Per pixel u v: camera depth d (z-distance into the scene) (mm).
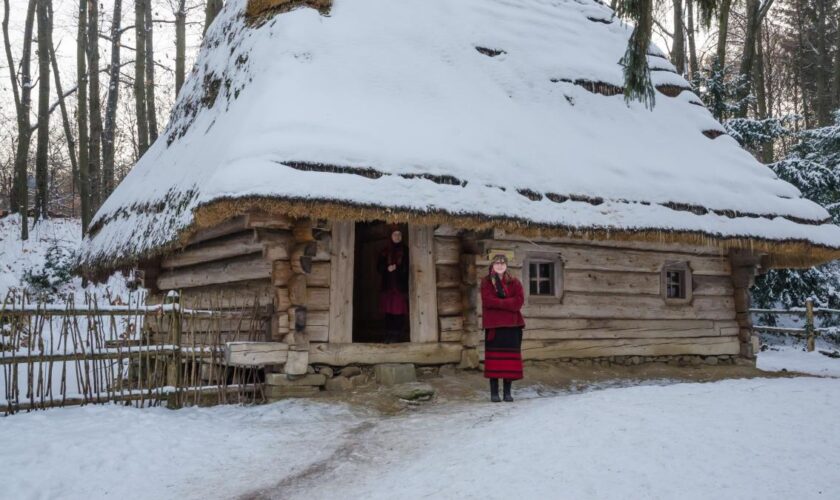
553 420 6230
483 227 9211
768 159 25828
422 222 8781
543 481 4789
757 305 20094
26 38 26656
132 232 11133
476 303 10125
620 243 11773
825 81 33188
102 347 7887
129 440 6449
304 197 8055
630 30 15062
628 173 11266
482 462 5355
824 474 4574
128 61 26109
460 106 10625
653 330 11945
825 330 17469
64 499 5273
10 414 7230
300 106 9062
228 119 9867
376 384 9273
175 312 8281
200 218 8203
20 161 24938
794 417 5898
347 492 5223
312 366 9117
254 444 6652
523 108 11438
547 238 11016
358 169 8633
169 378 8781
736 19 30641
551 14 13977
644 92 10398
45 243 24297
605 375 11016
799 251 12031
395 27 11266
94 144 22141
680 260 12398
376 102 9844
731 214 11625
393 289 10320
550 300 11039
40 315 7516
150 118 24547
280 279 8883
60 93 27000
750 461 4867
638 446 5285
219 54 12312
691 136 13320
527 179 10039
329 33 10477
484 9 12844
